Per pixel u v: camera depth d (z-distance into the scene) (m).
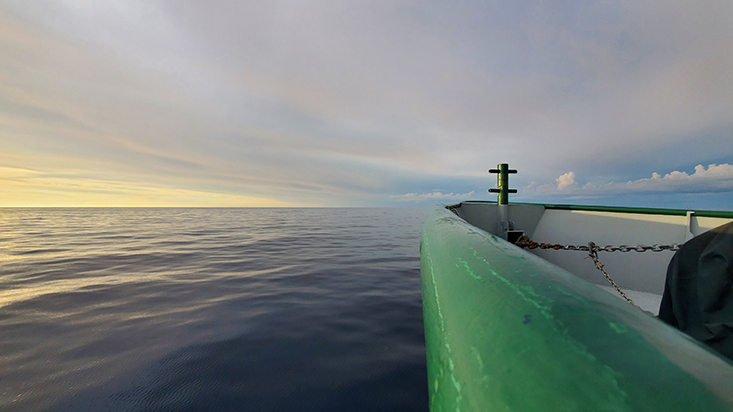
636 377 0.39
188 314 3.40
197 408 1.78
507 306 0.64
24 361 2.34
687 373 0.39
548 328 0.53
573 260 3.38
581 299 0.59
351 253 8.53
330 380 2.06
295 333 2.86
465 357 0.63
